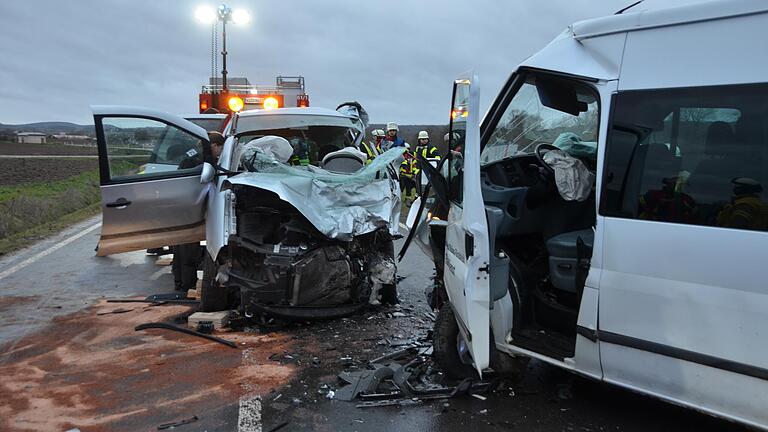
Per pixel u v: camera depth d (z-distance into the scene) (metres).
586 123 4.40
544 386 3.99
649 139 3.01
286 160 6.04
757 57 2.70
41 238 10.38
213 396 3.88
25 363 4.48
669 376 2.91
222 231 5.14
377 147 12.31
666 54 2.99
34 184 18.84
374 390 3.90
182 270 6.65
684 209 2.87
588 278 3.19
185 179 5.46
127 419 3.55
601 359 3.17
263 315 5.40
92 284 7.06
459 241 3.71
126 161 5.31
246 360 4.53
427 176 4.13
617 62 3.16
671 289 2.87
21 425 3.48
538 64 3.51
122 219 5.27
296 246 5.30
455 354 4.06
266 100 9.80
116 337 5.07
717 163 2.79
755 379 2.63
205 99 13.74
